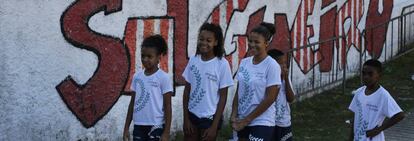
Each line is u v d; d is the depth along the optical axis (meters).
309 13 13.12
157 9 8.92
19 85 7.14
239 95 6.51
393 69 15.42
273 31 6.69
